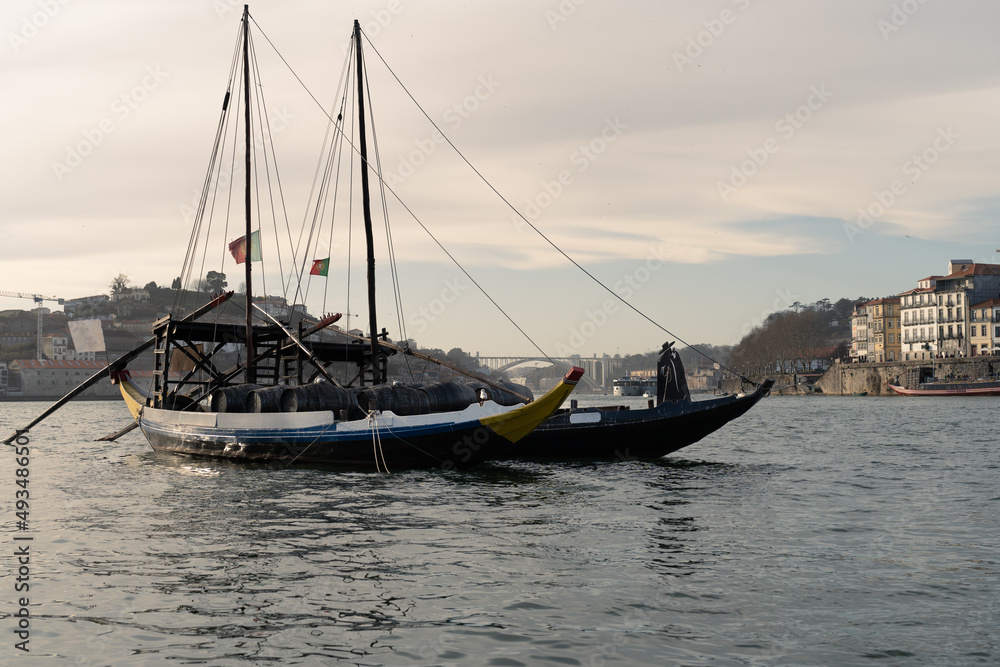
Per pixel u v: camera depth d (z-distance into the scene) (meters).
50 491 23.00
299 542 15.62
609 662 9.36
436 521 17.88
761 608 11.33
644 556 14.41
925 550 14.91
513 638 10.12
